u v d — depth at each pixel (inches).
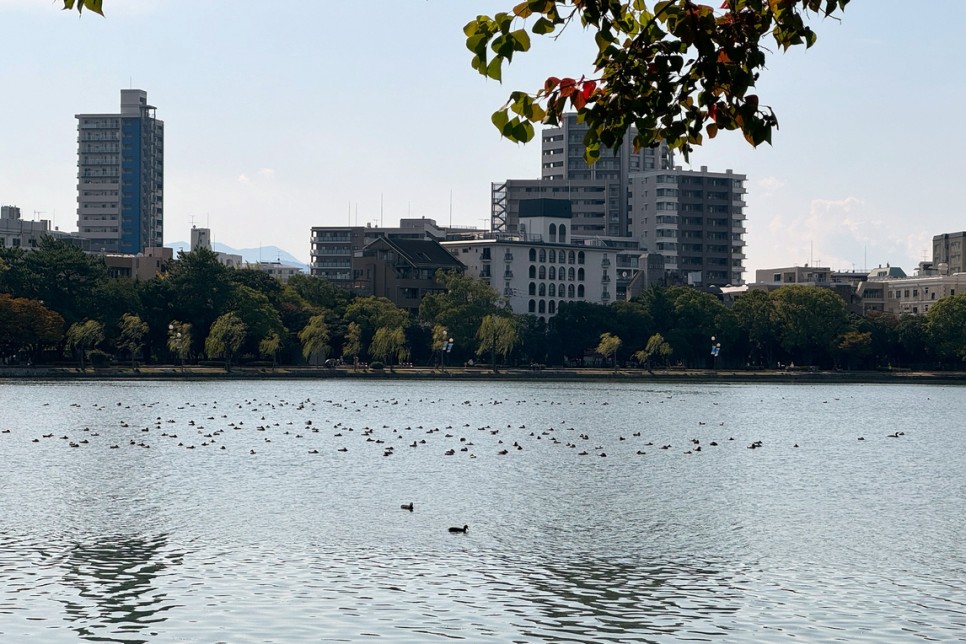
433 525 2600.9
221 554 2266.2
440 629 1784.0
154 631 1754.4
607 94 782.5
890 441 4987.7
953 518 2807.6
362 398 7347.4
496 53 735.1
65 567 2145.7
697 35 747.4
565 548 2370.8
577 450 4264.3
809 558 2316.7
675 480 3457.2
